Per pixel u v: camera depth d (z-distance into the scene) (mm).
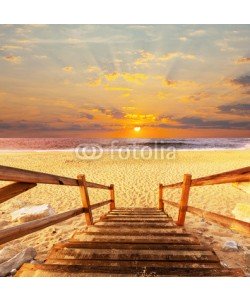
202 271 2010
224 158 19891
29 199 8531
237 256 3768
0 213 6652
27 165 16984
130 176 12617
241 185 1637
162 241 2768
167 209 7219
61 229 5184
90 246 2559
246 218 5828
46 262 2172
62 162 17969
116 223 4047
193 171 13906
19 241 4574
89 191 9812
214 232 4871
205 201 7949
